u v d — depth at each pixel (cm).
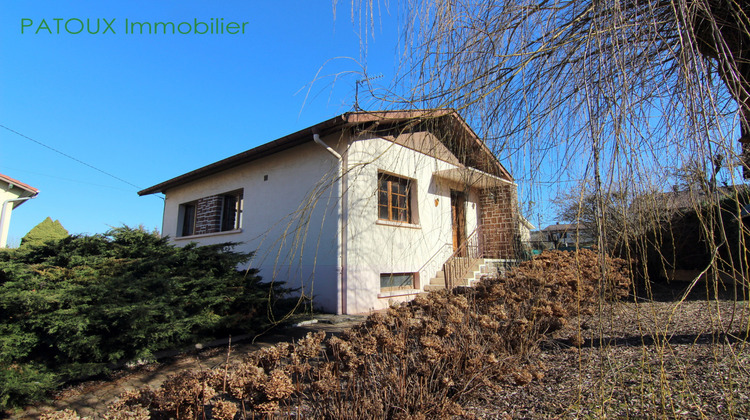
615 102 158
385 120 271
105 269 434
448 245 950
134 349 389
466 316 305
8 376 303
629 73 167
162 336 400
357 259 716
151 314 385
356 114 281
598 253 152
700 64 153
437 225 927
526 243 414
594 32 174
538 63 229
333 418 209
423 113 249
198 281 476
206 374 183
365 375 223
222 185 1015
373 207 752
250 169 931
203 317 453
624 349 259
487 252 941
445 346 262
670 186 171
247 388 170
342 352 216
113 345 380
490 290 365
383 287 793
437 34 245
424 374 232
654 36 174
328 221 709
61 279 403
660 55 182
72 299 359
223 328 493
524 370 246
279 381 172
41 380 315
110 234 506
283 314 554
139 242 514
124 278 416
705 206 150
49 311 351
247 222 910
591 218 154
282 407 218
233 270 548
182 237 1112
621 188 155
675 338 283
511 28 232
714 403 203
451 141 290
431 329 255
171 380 178
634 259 170
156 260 465
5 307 339
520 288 372
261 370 184
